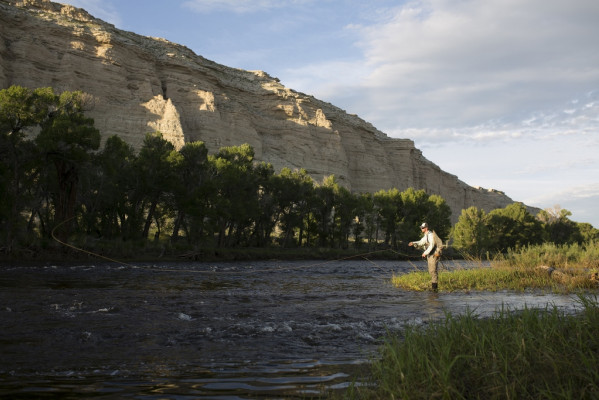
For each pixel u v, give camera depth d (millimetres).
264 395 4113
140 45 119000
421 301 10812
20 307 9102
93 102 38094
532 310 5945
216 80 126000
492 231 88438
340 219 72188
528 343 4582
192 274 21812
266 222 62375
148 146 46531
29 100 33938
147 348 5945
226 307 9688
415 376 4082
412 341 5156
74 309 8969
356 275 23469
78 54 94750
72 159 34719
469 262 19000
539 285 14062
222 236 52750
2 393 4078
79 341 6246
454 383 3852
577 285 13172
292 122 132750
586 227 114500
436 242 13453
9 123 32906
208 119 108500
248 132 118125
